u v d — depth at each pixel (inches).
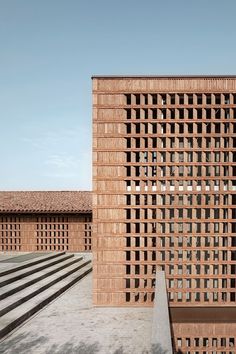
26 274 572.1
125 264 446.3
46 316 411.8
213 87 437.4
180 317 415.5
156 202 438.0
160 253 441.7
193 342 398.0
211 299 438.3
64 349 313.7
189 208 434.9
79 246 916.0
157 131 440.5
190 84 439.8
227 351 395.9
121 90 446.6
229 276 433.1
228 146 433.7
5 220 926.4
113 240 447.8
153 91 442.0
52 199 986.7
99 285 449.7
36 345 323.0
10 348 315.6
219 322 400.2
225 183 436.5
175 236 436.8
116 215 446.6
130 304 446.3
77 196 1010.7
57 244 917.2
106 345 322.7
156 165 437.1
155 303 281.0
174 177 434.9
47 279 578.9
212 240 435.2
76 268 730.2
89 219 919.0
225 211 438.6
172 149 434.9
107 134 446.9
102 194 447.2
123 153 445.7
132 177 442.6
